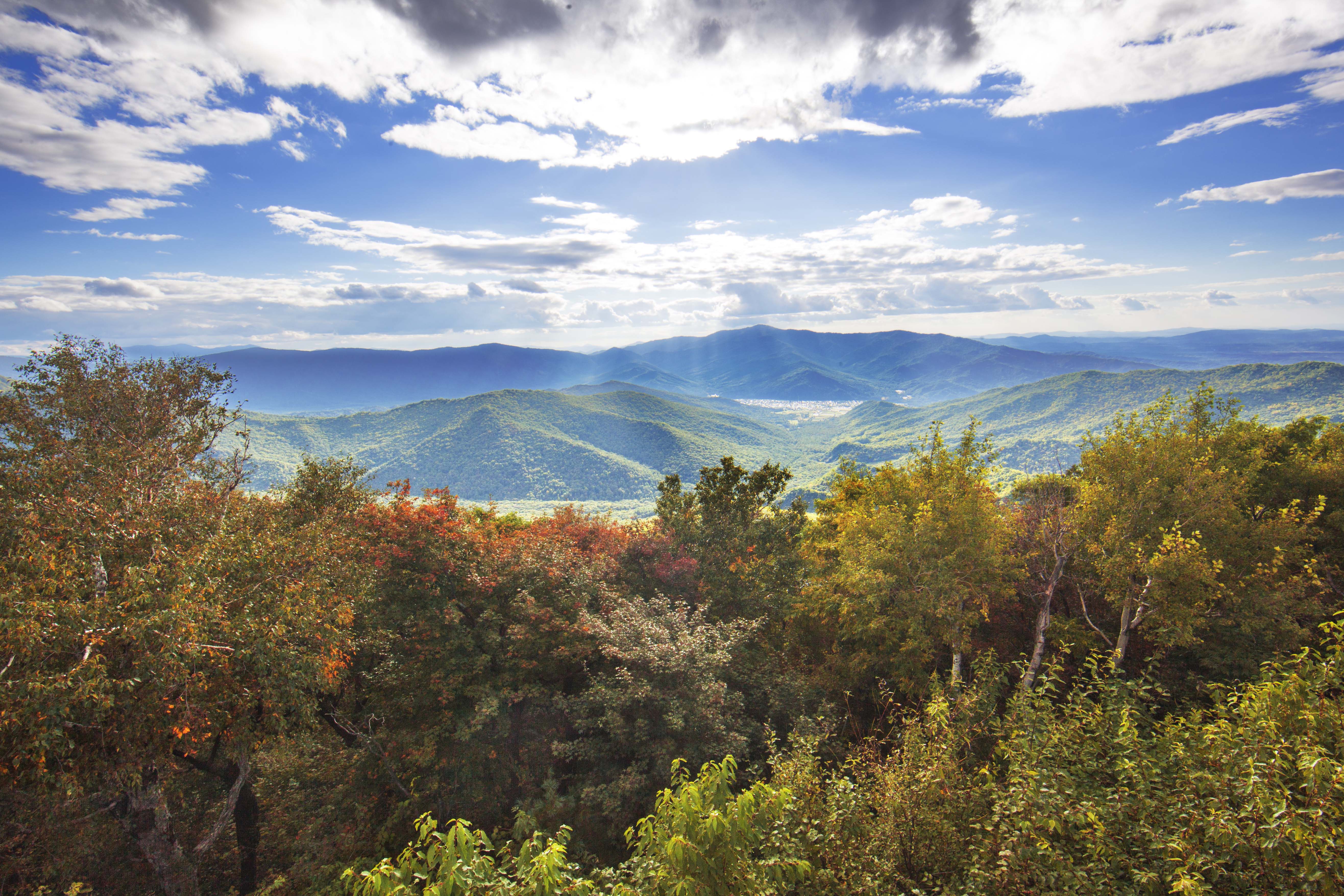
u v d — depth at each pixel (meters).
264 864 16.38
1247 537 19.38
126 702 10.31
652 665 15.09
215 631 11.90
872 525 21.48
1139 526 19.03
